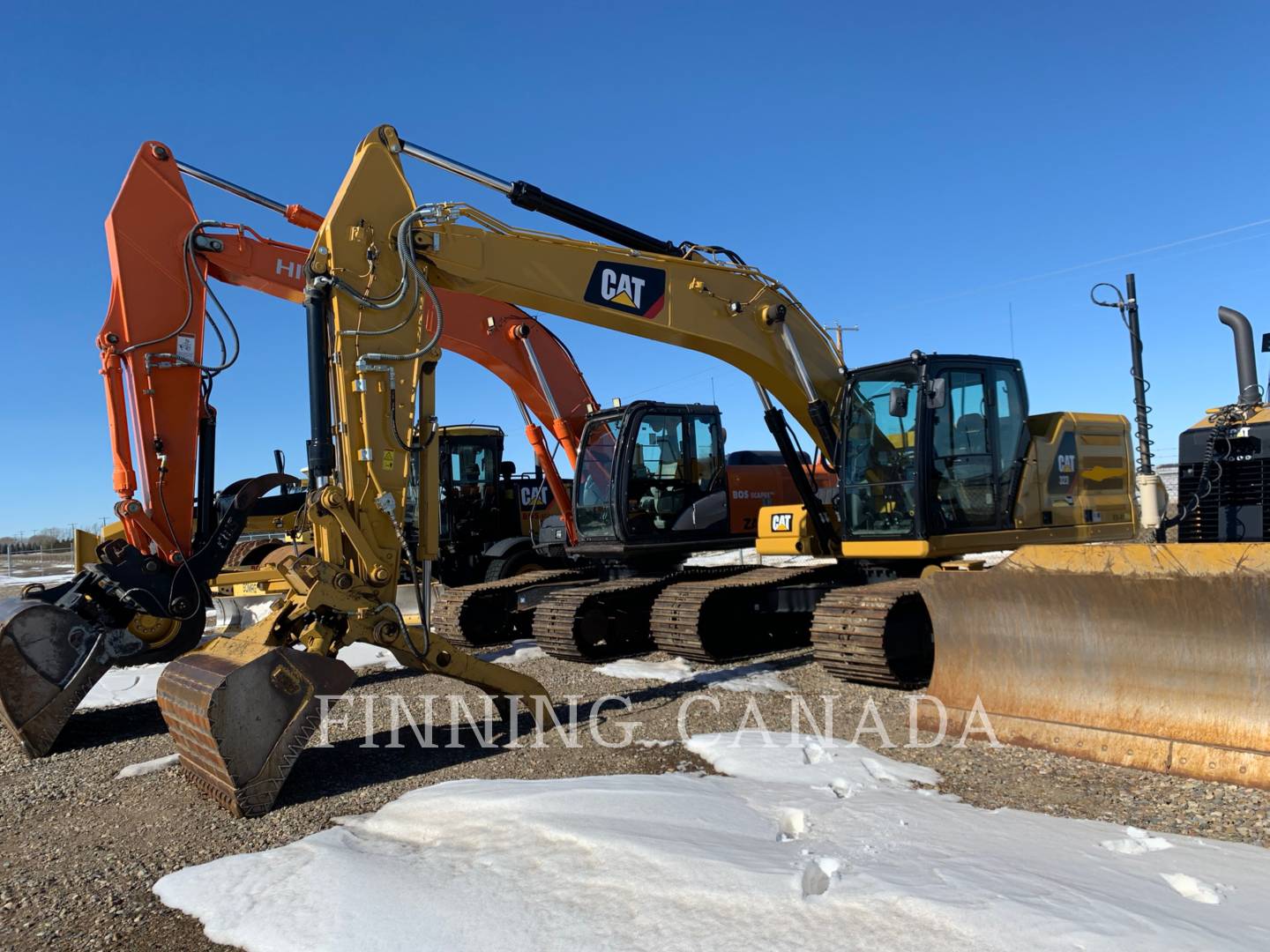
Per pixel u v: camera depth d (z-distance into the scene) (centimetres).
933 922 292
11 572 3803
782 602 895
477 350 1061
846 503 827
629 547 952
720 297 820
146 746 677
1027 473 820
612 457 977
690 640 864
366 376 616
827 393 890
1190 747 486
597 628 941
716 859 352
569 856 371
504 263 700
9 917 382
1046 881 324
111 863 437
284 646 542
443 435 1303
